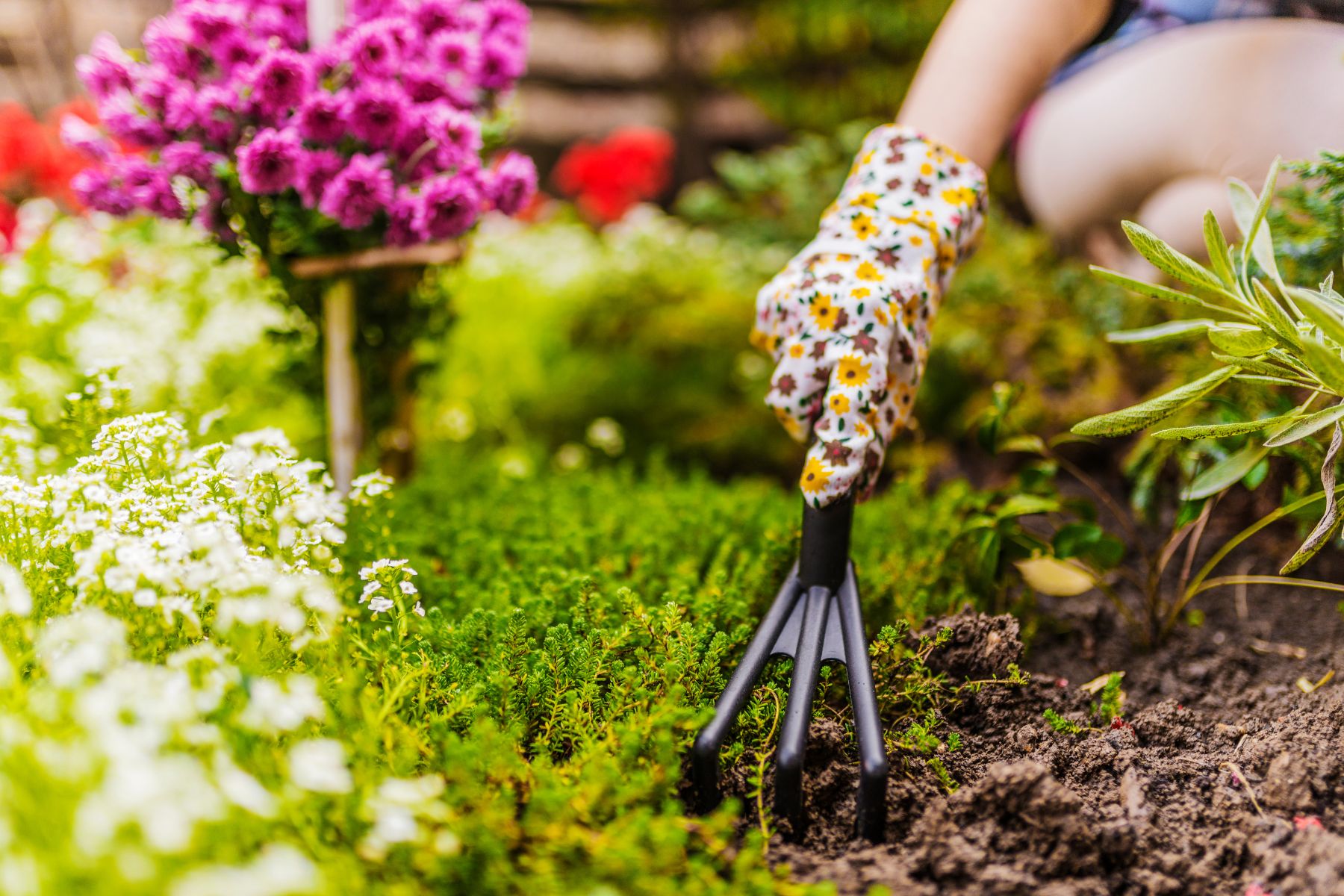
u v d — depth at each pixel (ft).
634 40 20.30
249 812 2.73
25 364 6.92
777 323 4.39
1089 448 8.18
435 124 5.00
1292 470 5.60
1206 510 5.12
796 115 17.43
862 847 3.35
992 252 9.84
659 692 3.81
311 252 5.37
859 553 5.75
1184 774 3.84
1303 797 3.51
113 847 2.23
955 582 5.36
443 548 5.47
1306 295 3.12
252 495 4.14
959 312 9.12
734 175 13.52
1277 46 5.71
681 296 11.62
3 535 3.99
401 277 6.13
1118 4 6.40
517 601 4.71
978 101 4.86
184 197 5.34
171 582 3.30
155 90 4.97
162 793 2.28
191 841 2.43
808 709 3.44
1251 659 5.09
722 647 3.89
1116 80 6.40
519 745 3.61
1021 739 3.99
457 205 5.06
